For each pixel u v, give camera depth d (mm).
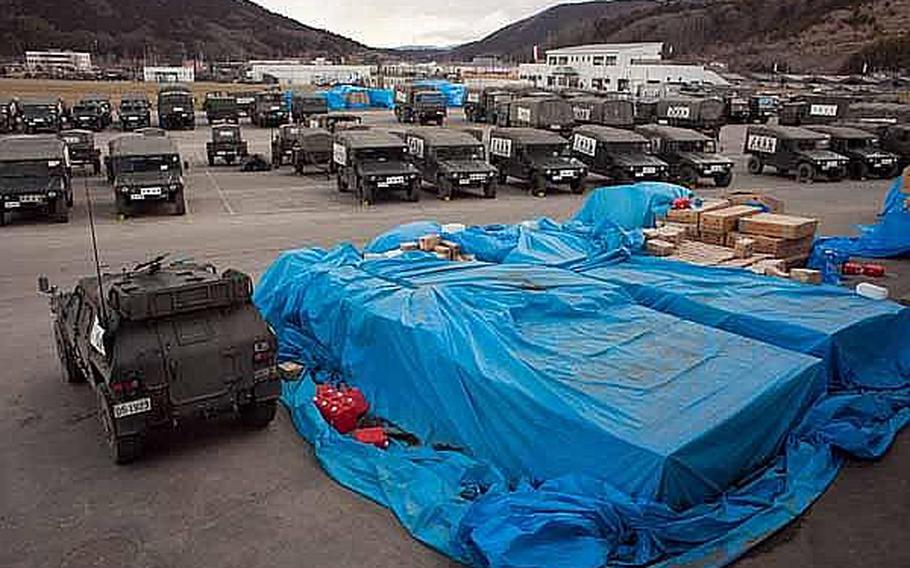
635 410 5875
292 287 9461
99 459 6660
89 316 7012
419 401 7227
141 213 18734
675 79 90125
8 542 5465
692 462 5453
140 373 6309
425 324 7281
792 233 11562
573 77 92875
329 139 25625
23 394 8000
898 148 27547
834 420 6887
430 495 5840
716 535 5324
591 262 11039
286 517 5773
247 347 6809
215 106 46125
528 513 5121
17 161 17188
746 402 6043
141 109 43406
